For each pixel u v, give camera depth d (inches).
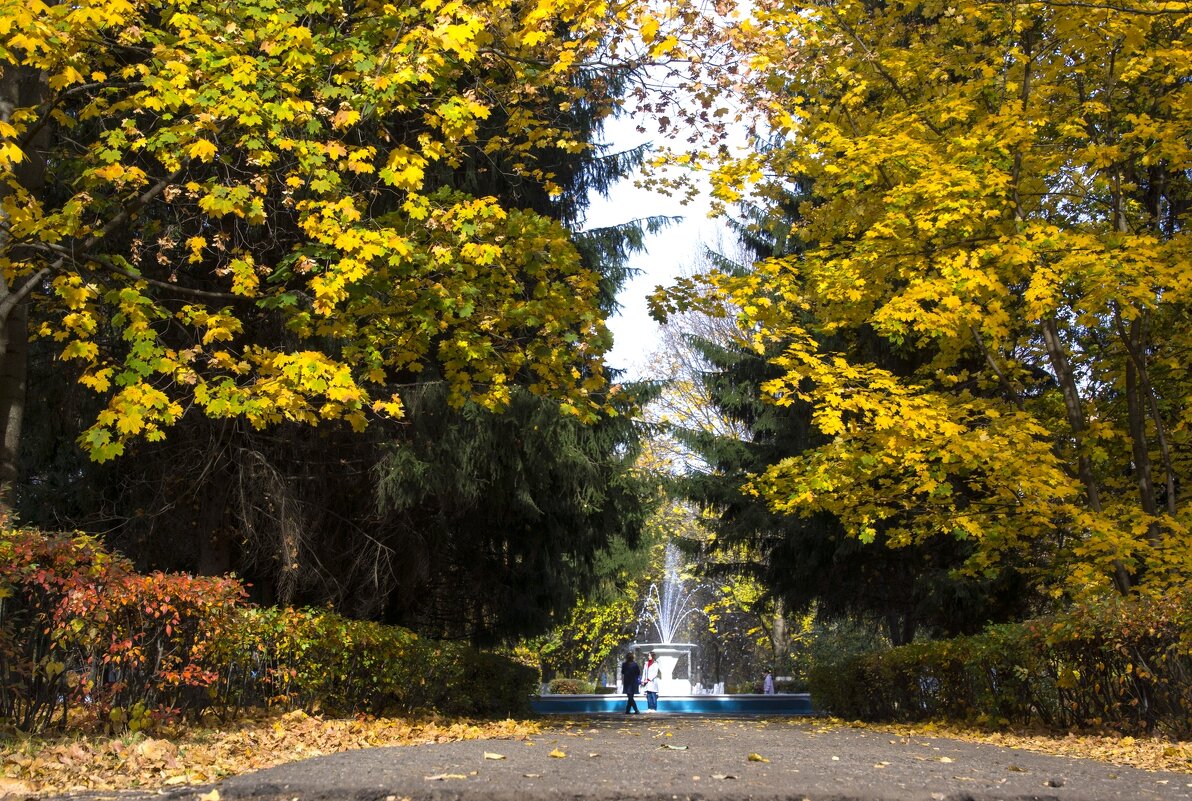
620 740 352.8
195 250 356.8
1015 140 444.1
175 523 559.2
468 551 685.3
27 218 327.3
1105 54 473.7
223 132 363.3
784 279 451.5
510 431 579.5
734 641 1855.3
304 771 235.9
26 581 287.7
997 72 492.1
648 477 778.8
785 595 893.2
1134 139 486.3
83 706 305.4
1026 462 439.5
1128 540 421.4
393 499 548.4
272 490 507.2
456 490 572.4
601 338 392.5
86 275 369.4
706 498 898.7
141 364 315.9
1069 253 421.7
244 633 375.9
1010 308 535.5
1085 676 420.5
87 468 555.8
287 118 327.3
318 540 581.6
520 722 525.0
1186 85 447.2
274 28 339.3
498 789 209.6
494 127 530.6
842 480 462.6
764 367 873.5
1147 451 506.9
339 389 323.0
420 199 352.8
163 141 330.0
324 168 352.8
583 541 723.4
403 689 490.6
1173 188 545.0
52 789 223.1
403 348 385.4
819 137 476.7
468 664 575.5
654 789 211.8
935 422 430.9
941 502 501.4
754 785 220.2
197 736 316.2
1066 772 270.4
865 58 492.1
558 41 386.0
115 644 301.7
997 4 458.3
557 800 204.5
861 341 734.5
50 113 344.2
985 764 281.7
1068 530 486.6
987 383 550.9
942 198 426.3
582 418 402.0
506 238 381.7
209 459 497.7
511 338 392.8
